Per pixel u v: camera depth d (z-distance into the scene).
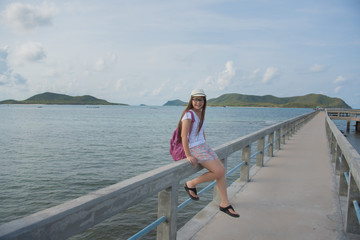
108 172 14.23
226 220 3.52
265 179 5.64
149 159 17.64
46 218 1.27
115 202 1.73
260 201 4.29
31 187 11.76
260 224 3.44
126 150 21.22
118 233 7.70
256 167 6.80
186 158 3.02
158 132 36.81
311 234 3.19
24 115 94.19
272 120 76.75
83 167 15.34
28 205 9.85
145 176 2.09
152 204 9.56
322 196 4.55
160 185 2.27
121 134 33.97
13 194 10.90
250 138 5.29
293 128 15.20
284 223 3.48
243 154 5.41
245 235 3.14
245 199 4.38
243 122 65.62
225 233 3.18
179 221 8.29
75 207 1.43
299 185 5.20
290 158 8.06
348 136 38.88
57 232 1.34
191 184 3.32
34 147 22.75
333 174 6.07
